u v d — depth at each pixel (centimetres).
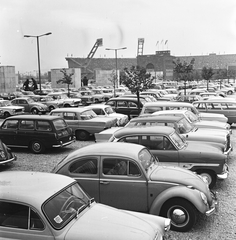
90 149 630
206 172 761
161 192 571
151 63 11325
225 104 1770
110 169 597
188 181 580
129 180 584
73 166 618
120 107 2025
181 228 564
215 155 749
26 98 2786
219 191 780
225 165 789
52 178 475
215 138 948
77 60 11506
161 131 781
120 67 12500
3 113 2514
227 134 1032
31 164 1070
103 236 388
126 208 589
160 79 9675
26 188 432
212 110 1781
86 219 421
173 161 763
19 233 393
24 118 1247
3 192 420
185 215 561
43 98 3089
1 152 981
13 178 471
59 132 1223
